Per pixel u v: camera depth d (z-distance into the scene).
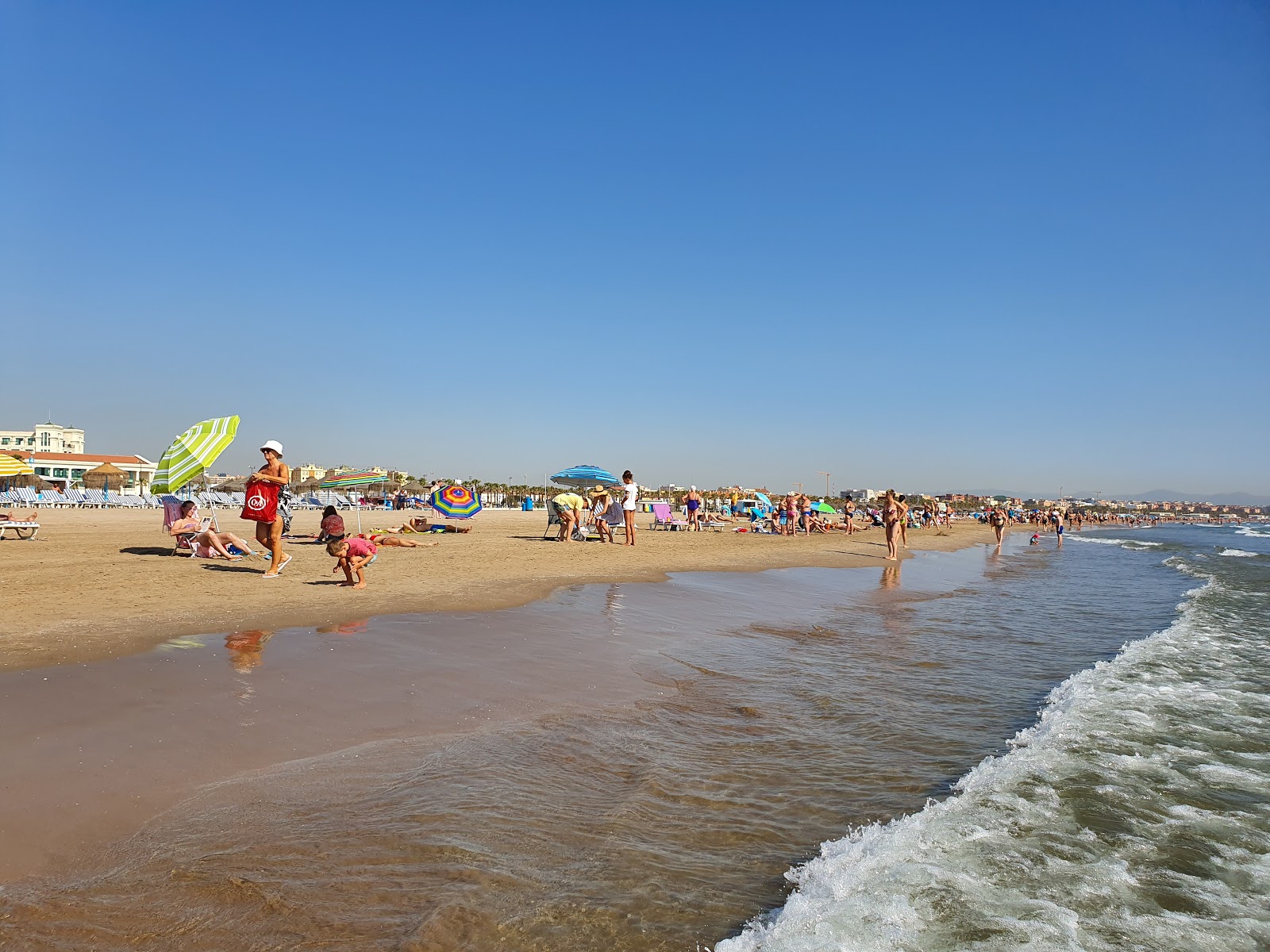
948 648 9.35
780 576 16.91
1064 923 3.17
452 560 15.61
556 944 2.78
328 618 8.35
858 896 3.24
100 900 2.94
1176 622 12.49
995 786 4.71
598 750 4.98
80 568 12.16
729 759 4.96
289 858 3.33
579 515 24.06
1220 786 4.94
